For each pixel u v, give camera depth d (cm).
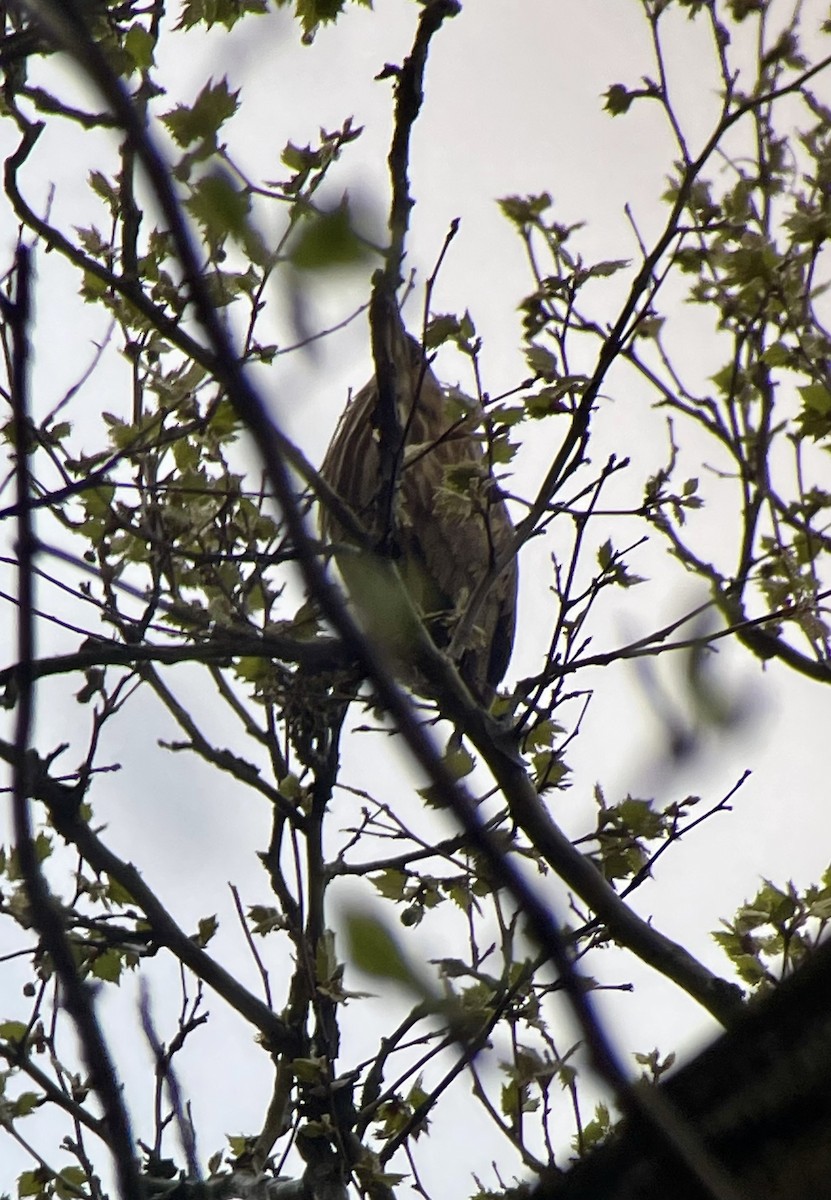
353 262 312
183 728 983
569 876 883
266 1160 952
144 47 845
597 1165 402
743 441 998
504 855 303
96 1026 434
